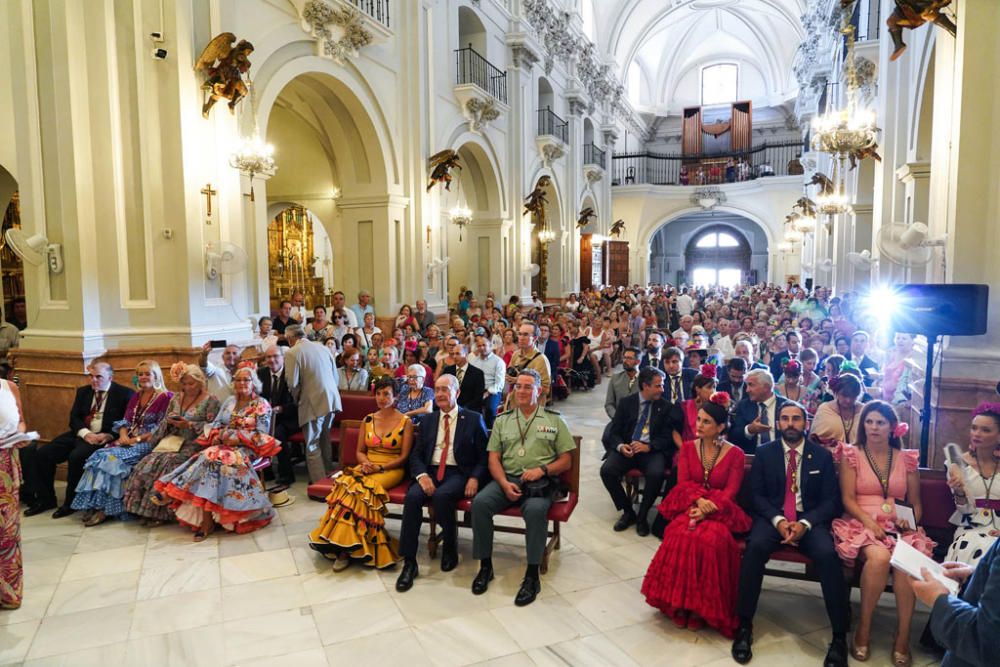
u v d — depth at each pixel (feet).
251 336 23.12
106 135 20.11
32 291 20.53
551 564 13.69
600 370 36.86
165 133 20.66
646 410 15.96
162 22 20.38
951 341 16.17
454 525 13.28
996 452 10.35
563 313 44.19
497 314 35.45
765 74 94.32
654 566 11.43
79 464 16.46
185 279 20.81
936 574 6.41
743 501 11.95
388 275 34.01
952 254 16.12
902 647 10.03
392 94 34.06
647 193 87.30
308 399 17.76
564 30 59.36
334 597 12.16
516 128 50.29
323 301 54.85
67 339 19.76
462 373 19.58
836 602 10.16
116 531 15.31
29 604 11.84
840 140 21.52
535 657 10.24
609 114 79.15
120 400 17.19
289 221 53.36
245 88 21.42
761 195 84.64
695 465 12.06
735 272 106.93
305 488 18.53
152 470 15.53
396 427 14.38
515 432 13.38
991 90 15.51
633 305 48.24
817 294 50.80
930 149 23.65
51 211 19.83
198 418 15.96
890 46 27.94
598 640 10.74
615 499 15.72
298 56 26.81
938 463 16.20
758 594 10.57
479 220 49.37
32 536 14.99
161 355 20.68
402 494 13.58
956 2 16.33
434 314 37.47
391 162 34.06
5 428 11.63
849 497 11.14
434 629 11.04
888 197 28.30
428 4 36.55
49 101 19.58
